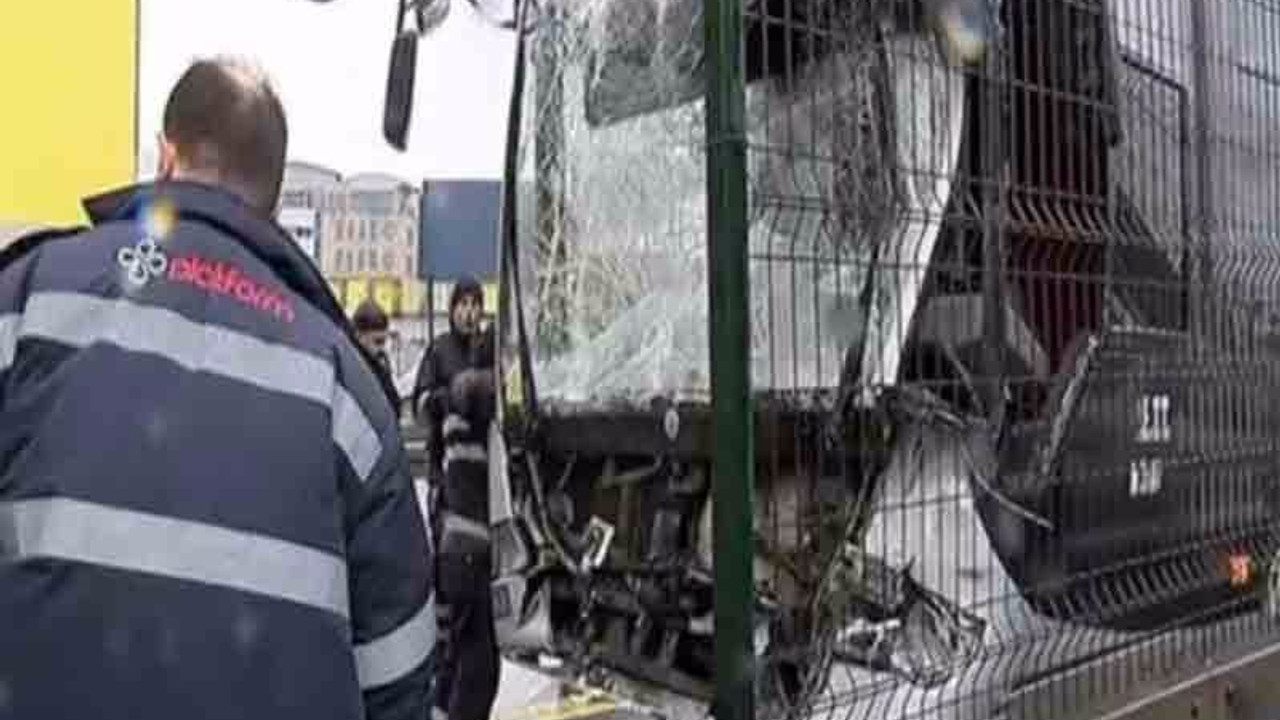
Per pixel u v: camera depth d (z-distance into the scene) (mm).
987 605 2998
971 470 2982
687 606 3037
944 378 2938
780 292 2656
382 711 1977
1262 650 3930
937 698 2889
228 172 2055
